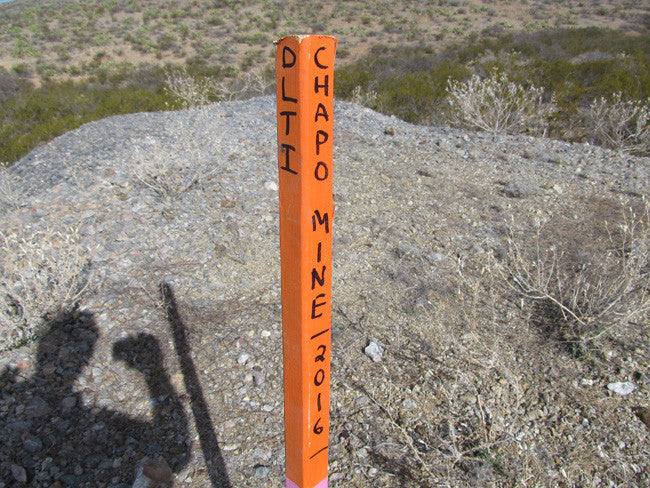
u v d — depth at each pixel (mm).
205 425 2395
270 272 3574
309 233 1058
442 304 3182
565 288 3197
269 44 26922
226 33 29734
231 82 15078
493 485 2041
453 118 7941
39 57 25641
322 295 1156
